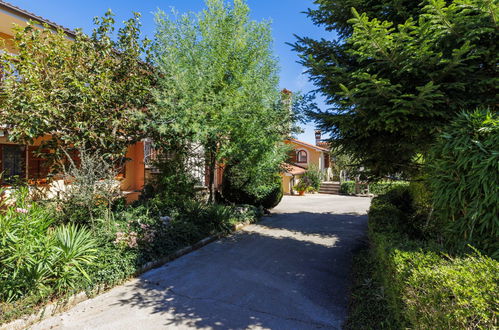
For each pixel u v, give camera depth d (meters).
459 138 2.85
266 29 8.52
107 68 6.77
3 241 3.47
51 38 6.08
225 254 5.59
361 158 5.48
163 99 6.94
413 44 3.66
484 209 2.58
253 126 7.97
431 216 4.20
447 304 1.67
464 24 3.26
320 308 3.48
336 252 5.78
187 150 8.39
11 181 7.34
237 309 3.45
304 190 18.67
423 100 3.45
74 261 3.69
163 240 5.41
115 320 3.19
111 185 5.69
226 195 10.23
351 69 4.73
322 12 5.16
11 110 5.34
